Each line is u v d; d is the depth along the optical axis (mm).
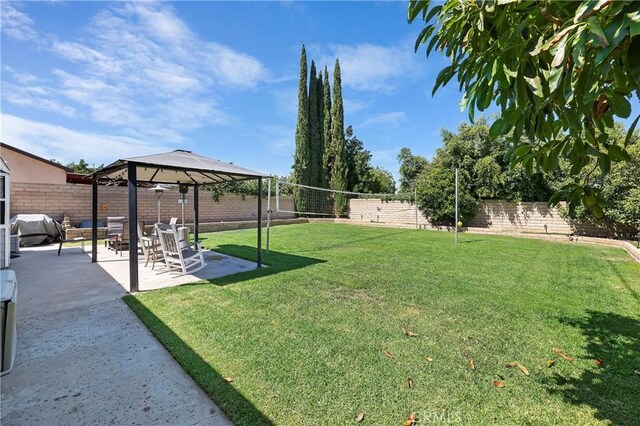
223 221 17062
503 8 1357
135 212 5203
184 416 2162
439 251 9070
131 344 3246
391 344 3193
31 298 4773
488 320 3822
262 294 4906
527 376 2602
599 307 4273
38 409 2225
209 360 2879
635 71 990
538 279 5824
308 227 16906
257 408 2221
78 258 8305
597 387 2432
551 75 1099
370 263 7332
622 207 10000
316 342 3238
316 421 2088
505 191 14344
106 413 2189
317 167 22422
